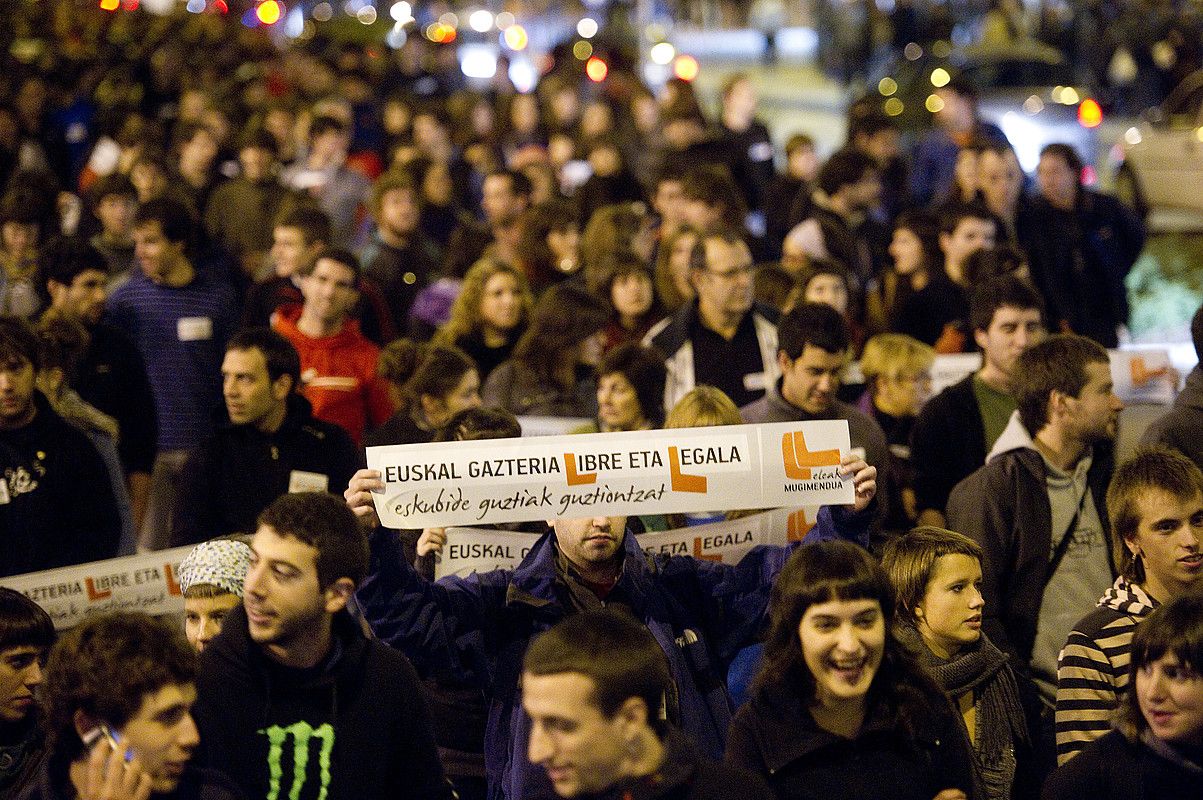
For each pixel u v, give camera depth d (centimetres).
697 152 3756
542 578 1209
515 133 4781
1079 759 1074
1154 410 1677
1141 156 4434
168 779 925
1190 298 3544
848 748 1047
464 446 1189
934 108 5528
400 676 1066
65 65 5650
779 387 1745
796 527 1355
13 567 1587
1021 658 1431
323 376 2089
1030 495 1453
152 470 2084
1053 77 5681
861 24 8012
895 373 1947
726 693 1228
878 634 1027
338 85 5528
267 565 1002
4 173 3428
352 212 3609
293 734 1026
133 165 3269
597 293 2306
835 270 2158
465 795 1276
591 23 8231
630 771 880
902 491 1852
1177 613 1020
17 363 1553
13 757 1136
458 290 2645
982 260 2195
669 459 1206
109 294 2433
